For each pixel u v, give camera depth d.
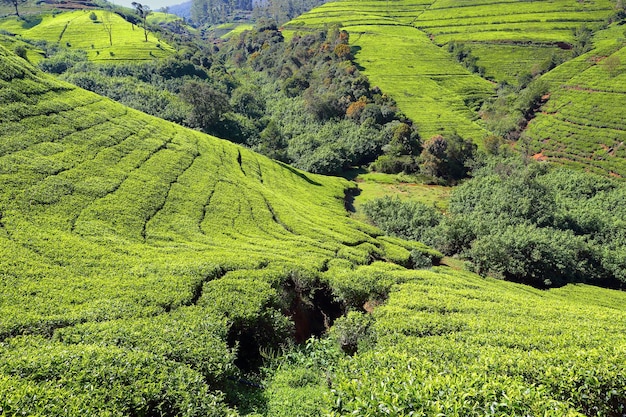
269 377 16.86
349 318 20.14
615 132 88.50
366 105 104.19
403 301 22.89
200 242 30.14
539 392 10.57
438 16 175.25
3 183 26.48
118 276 21.03
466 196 68.88
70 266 21.02
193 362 14.73
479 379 11.15
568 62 120.75
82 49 116.81
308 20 187.12
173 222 32.19
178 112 86.81
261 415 13.84
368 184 85.94
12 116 34.50
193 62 128.75
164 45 133.00
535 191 60.91
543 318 22.55
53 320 16.12
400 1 197.38
